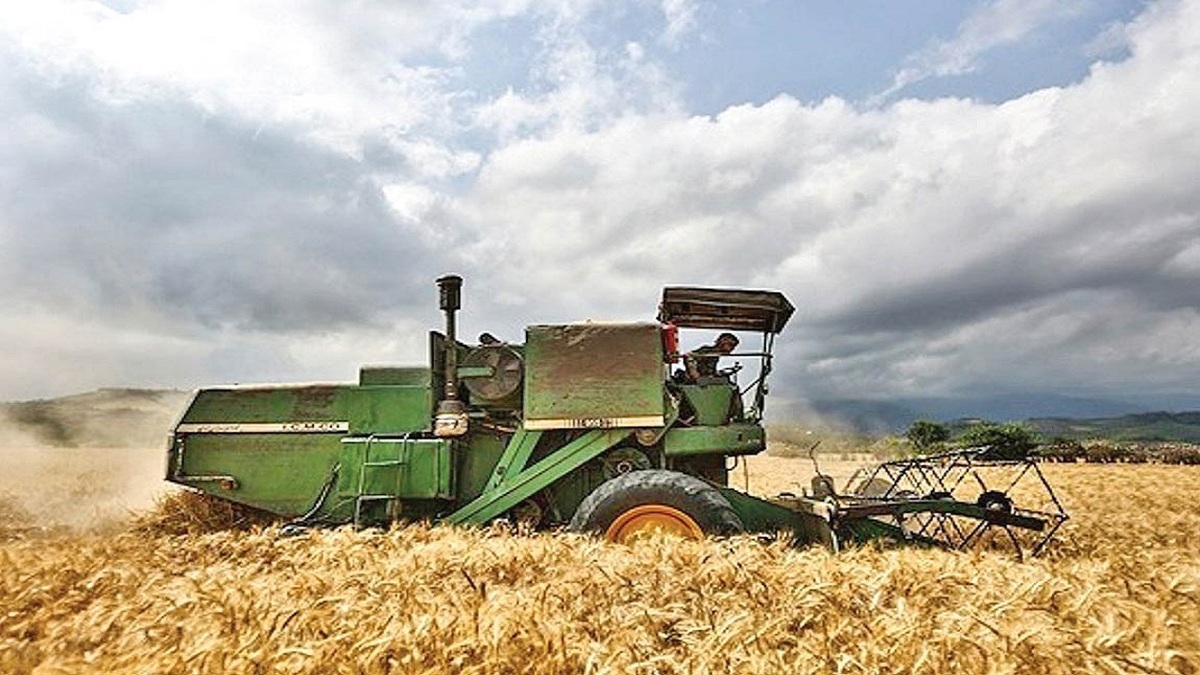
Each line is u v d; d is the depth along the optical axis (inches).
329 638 141.3
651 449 318.3
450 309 320.2
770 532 297.4
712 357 335.9
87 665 137.9
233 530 309.1
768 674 131.5
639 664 131.0
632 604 165.0
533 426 304.2
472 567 204.1
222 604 160.6
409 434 319.6
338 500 320.2
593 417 304.0
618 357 307.9
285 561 229.3
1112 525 389.1
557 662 135.5
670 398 311.1
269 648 136.8
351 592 171.9
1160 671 133.0
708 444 308.2
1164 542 337.1
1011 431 1337.4
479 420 323.3
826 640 148.9
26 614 178.2
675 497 265.6
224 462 331.0
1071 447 1344.7
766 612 166.1
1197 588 187.6
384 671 133.3
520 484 304.7
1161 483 708.7
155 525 334.3
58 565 214.8
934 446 1341.0
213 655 135.7
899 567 194.5
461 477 323.0
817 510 267.3
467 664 134.6
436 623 147.0
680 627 152.7
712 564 196.2
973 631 145.6
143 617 159.6
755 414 333.1
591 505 270.5
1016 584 179.0
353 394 330.3
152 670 132.1
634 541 254.5
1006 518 281.3
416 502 317.1
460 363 323.3
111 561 229.3
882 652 139.9
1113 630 150.4
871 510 270.1
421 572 195.0
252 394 335.6
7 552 228.4
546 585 174.9
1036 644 139.9
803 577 190.5
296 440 329.7
